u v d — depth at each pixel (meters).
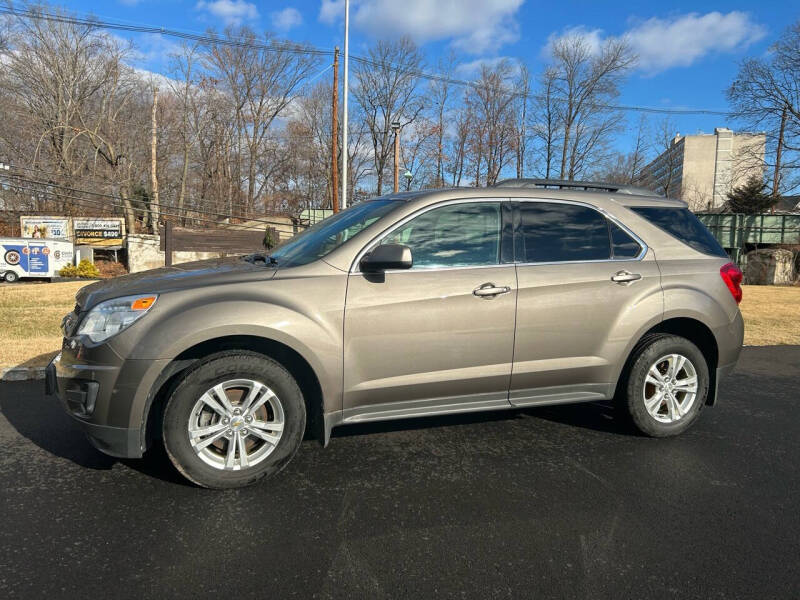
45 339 7.57
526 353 3.76
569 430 4.38
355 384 3.41
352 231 3.70
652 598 2.27
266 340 3.30
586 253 3.99
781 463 3.78
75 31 34.12
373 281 3.44
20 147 33.16
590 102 42.78
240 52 46.41
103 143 32.88
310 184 50.84
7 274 23.47
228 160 48.09
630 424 4.23
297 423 3.30
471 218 3.77
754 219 33.84
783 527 2.89
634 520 2.94
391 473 3.51
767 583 2.39
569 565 2.50
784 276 29.53
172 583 2.32
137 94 36.94
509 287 3.68
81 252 27.11
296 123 48.97
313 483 3.34
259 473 3.24
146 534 2.72
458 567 2.47
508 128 43.84
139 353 3.01
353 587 2.31
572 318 3.83
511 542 2.70
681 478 3.50
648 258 4.13
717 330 4.23
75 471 3.47
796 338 9.15
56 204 32.22
